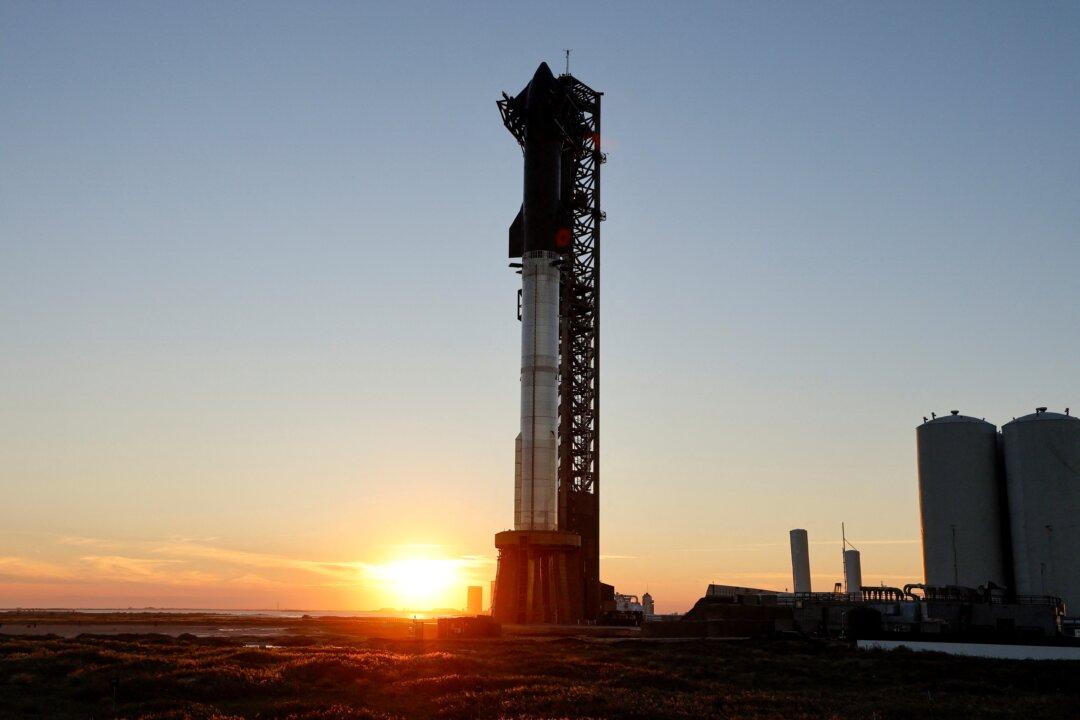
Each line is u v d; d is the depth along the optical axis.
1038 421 143.75
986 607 102.25
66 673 56.03
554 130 158.38
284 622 170.88
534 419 149.75
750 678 60.22
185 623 166.00
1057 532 139.62
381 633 110.56
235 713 42.09
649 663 68.56
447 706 43.12
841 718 41.44
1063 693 54.84
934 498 149.62
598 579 157.12
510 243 163.25
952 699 50.19
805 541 176.25
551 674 57.84
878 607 106.75
